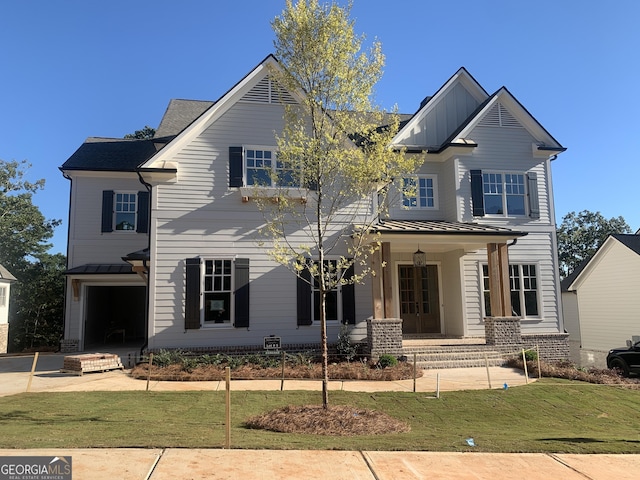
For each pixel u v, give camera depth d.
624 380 13.13
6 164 31.09
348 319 15.64
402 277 18.73
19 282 27.38
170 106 20.72
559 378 13.36
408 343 15.95
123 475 4.95
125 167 19.86
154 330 14.76
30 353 19.89
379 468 5.45
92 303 21.39
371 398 10.58
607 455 6.35
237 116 16.03
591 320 25.78
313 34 8.84
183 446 6.07
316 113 9.23
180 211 15.33
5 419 8.23
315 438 6.98
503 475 5.38
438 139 19.50
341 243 15.96
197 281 15.06
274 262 15.62
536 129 18.92
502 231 15.64
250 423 8.23
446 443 6.75
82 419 8.33
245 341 15.20
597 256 25.25
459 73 19.92
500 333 15.61
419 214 18.56
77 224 19.58
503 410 9.98
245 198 15.41
